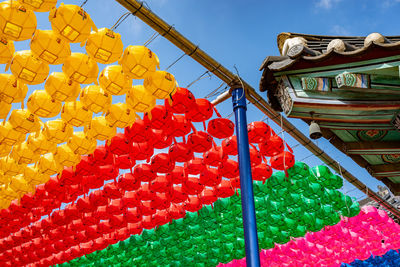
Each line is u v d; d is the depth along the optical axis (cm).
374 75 474
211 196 677
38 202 637
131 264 891
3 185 582
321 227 803
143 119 500
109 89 396
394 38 489
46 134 450
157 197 645
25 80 373
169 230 793
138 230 770
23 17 322
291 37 527
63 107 432
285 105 512
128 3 393
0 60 356
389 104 492
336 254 927
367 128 546
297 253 909
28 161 485
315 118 516
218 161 572
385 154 623
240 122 497
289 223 776
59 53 351
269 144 584
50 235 738
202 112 493
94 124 458
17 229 706
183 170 601
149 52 387
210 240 859
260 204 714
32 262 841
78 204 640
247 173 469
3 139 443
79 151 480
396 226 882
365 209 854
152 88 401
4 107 400
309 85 488
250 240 434
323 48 502
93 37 358
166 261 894
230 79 512
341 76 468
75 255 830
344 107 493
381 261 1051
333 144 615
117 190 611
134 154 535
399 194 696
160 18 418
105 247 809
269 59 498
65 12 331
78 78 379
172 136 508
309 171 678
